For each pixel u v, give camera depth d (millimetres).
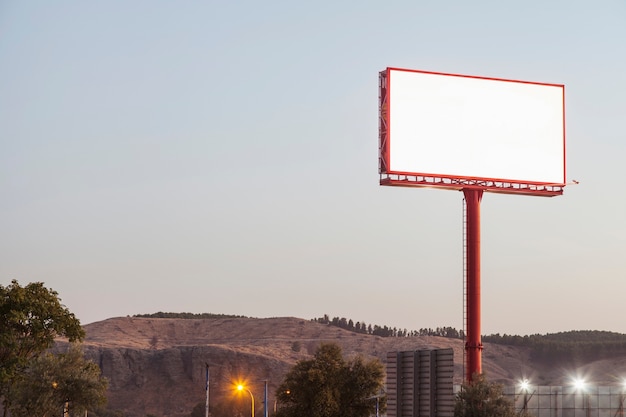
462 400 110500
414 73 116812
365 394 132500
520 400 141500
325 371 132375
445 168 116812
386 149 115250
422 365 60062
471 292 113562
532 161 120188
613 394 140250
